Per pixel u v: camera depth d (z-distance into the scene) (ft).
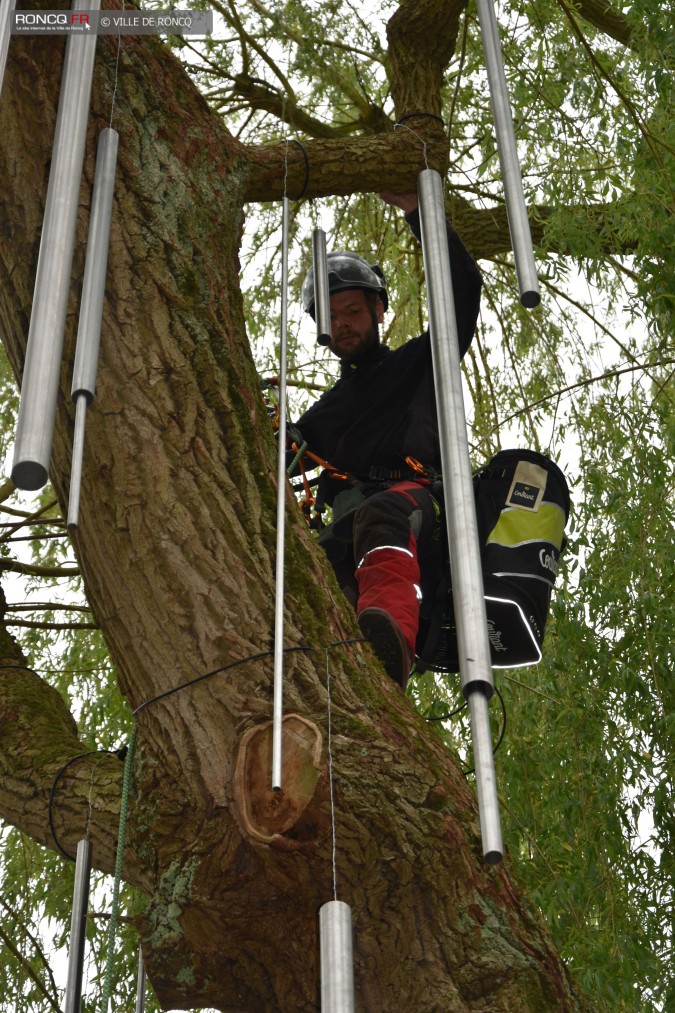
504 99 8.93
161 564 8.48
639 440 14.66
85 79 7.82
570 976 8.69
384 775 8.29
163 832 8.34
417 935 8.16
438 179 9.29
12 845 14.51
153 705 8.47
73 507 6.57
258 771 8.08
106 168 8.05
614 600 13.60
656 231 14.94
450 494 7.83
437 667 11.08
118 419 8.58
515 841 13.23
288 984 8.34
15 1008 13.30
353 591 10.94
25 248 8.77
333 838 7.65
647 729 13.43
